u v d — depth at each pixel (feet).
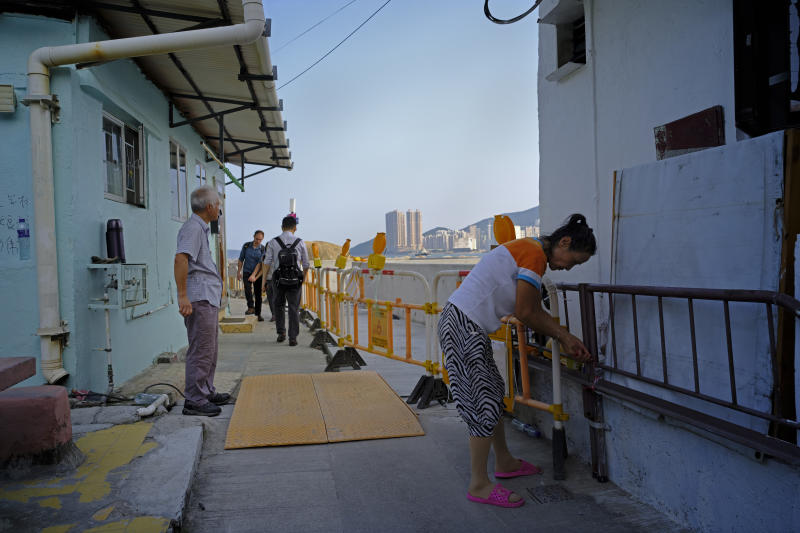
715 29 9.20
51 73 14.06
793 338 6.81
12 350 14.02
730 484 7.39
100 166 16.11
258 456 11.59
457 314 9.48
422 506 9.35
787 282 6.96
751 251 7.41
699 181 8.38
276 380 17.76
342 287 22.06
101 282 15.90
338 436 12.60
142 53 13.96
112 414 12.80
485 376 9.41
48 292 13.74
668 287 8.26
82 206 14.71
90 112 15.40
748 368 7.29
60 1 14.12
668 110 10.30
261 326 35.65
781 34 8.18
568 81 13.75
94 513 8.21
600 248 12.28
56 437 9.81
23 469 9.65
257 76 20.06
